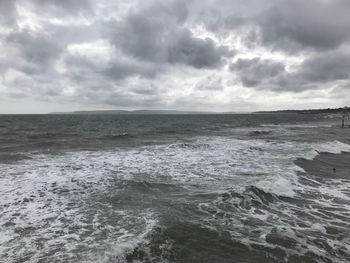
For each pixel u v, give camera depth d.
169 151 16.92
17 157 14.54
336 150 17.83
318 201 8.35
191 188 9.31
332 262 5.12
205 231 6.19
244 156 15.34
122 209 7.39
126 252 5.16
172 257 5.15
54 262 4.85
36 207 7.48
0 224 6.40
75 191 8.87
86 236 5.85
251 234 6.13
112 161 13.69
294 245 5.70
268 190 8.96
